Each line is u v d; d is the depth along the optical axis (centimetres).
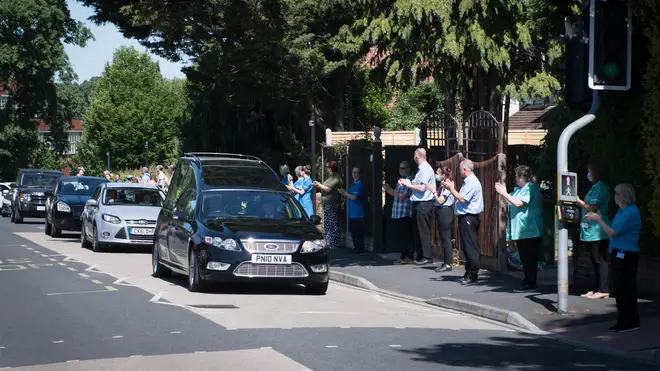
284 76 3108
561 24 1363
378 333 1040
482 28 1666
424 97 3759
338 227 2241
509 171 1722
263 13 2905
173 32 3028
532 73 1903
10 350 915
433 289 1469
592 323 1118
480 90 1908
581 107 1139
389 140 3022
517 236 1388
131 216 2206
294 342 961
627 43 1122
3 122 6353
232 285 1542
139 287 1484
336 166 2241
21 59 5988
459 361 880
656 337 1028
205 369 820
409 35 1688
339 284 1656
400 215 1831
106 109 8362
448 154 1850
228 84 3247
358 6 1848
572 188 1157
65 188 2812
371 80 1886
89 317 1134
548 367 865
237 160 1661
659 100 1221
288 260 1395
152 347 927
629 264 1056
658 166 1225
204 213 1495
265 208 1525
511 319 1172
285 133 3459
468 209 1489
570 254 1700
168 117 8506
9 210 4475
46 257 2070
